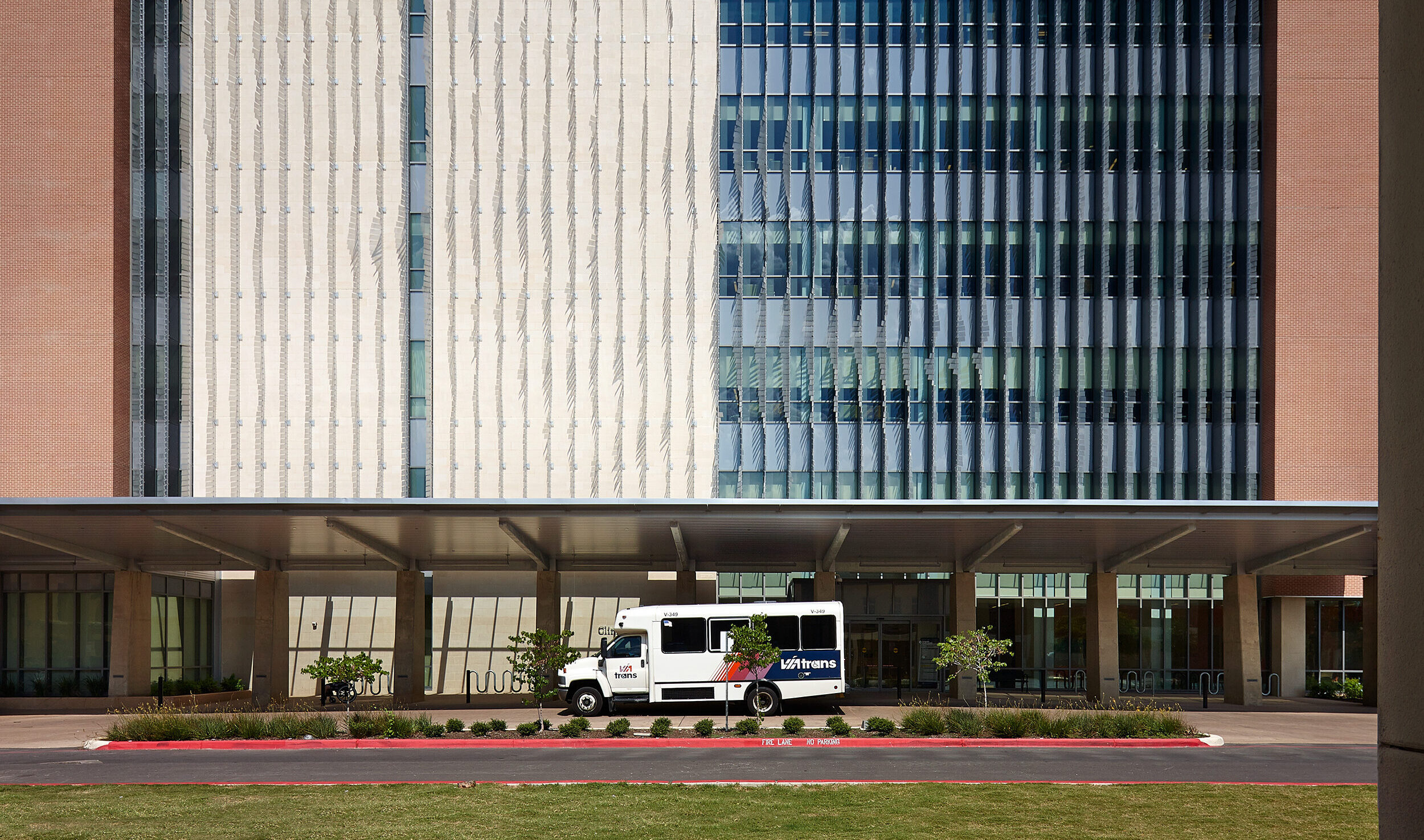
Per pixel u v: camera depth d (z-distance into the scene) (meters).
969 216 40.38
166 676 35.19
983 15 40.38
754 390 39.28
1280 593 39.41
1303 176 39.62
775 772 16.17
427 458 38.44
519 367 38.81
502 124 39.31
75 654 33.75
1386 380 3.85
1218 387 39.91
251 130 39.25
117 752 19.48
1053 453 39.31
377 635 38.28
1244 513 25.41
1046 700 32.69
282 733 20.95
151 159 39.47
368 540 29.88
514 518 25.92
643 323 39.03
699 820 11.72
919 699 32.91
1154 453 39.50
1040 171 40.38
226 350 38.78
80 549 29.77
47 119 38.66
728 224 39.66
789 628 26.31
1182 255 40.09
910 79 40.34
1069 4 40.59
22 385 37.97
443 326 38.81
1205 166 40.25
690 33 39.72
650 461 38.69
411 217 39.25
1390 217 3.86
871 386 39.69
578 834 10.91
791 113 40.03
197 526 26.88
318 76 39.38
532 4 39.53
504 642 38.16
